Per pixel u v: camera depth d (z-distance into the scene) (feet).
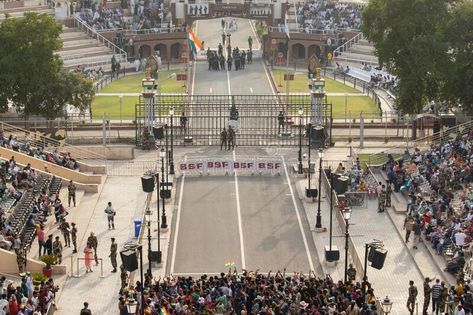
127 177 440.86
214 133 506.89
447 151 424.05
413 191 392.88
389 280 329.72
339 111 568.82
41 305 291.17
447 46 483.10
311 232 376.27
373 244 288.51
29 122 512.63
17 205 365.40
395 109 534.37
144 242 364.17
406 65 499.92
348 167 449.89
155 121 499.92
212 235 373.20
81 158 465.47
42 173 412.77
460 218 351.05
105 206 402.31
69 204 397.80
